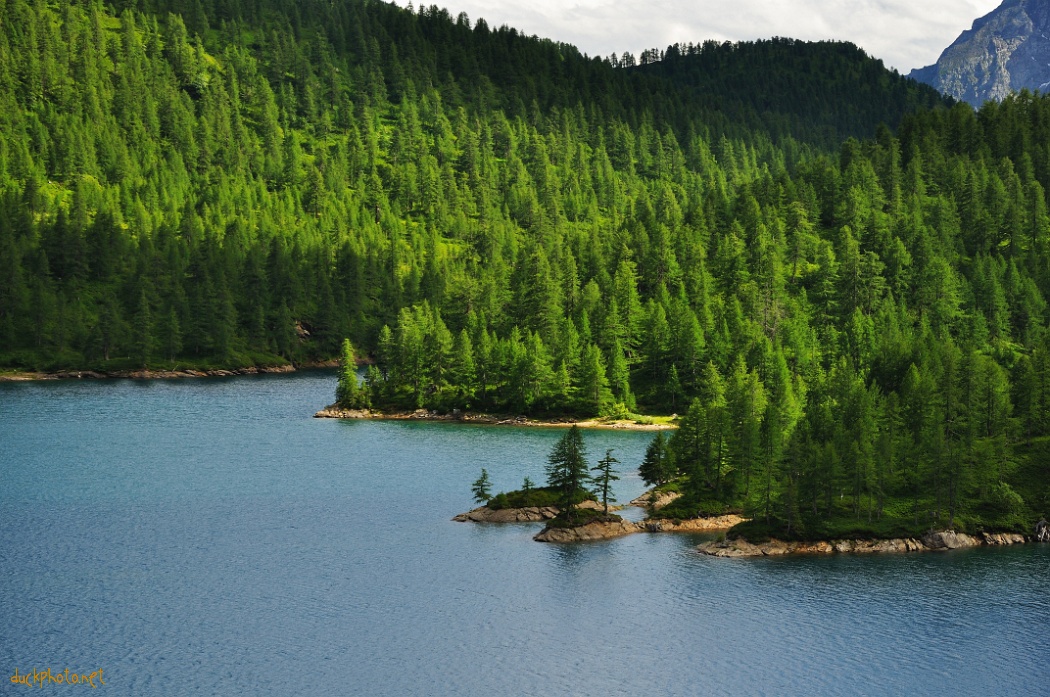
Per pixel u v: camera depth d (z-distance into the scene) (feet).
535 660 294.66
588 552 386.73
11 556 372.79
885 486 422.00
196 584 347.97
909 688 279.90
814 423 475.31
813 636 311.06
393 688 276.21
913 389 482.28
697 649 302.45
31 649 295.28
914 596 341.82
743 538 390.42
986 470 414.62
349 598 337.93
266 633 309.42
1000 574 363.15
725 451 442.91
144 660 289.74
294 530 409.49
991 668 291.17
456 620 320.70
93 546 386.11
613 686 279.90
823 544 390.01
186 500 451.94
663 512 426.10
